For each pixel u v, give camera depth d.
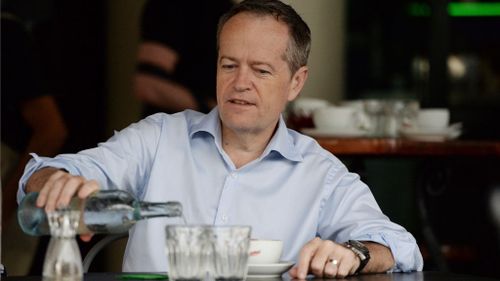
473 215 9.53
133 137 5.28
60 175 4.03
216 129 5.23
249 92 4.98
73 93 10.75
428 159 8.88
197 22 9.88
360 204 5.22
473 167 9.39
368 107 9.48
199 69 9.91
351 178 5.31
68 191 3.96
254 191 5.18
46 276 3.73
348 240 4.88
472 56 11.55
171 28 9.88
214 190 5.18
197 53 9.91
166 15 9.88
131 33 11.05
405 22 12.05
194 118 5.40
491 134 11.50
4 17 8.75
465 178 9.61
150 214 4.01
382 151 8.63
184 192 5.20
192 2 9.89
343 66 12.25
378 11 12.11
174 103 9.92
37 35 10.27
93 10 10.80
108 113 11.03
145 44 9.95
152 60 9.92
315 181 5.25
